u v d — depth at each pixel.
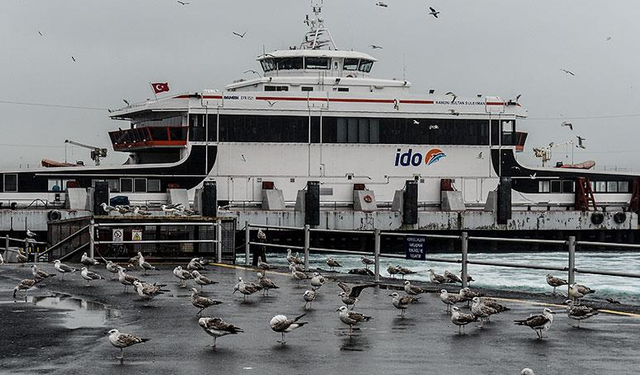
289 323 19.77
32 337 20.81
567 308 25.48
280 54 83.81
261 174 78.56
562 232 80.62
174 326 22.44
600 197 85.50
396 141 81.12
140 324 22.75
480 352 19.05
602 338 20.58
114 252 40.50
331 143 79.88
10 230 68.38
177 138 78.81
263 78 82.31
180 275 30.98
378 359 18.36
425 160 81.81
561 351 19.12
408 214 75.06
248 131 78.31
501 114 83.25
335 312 24.88
